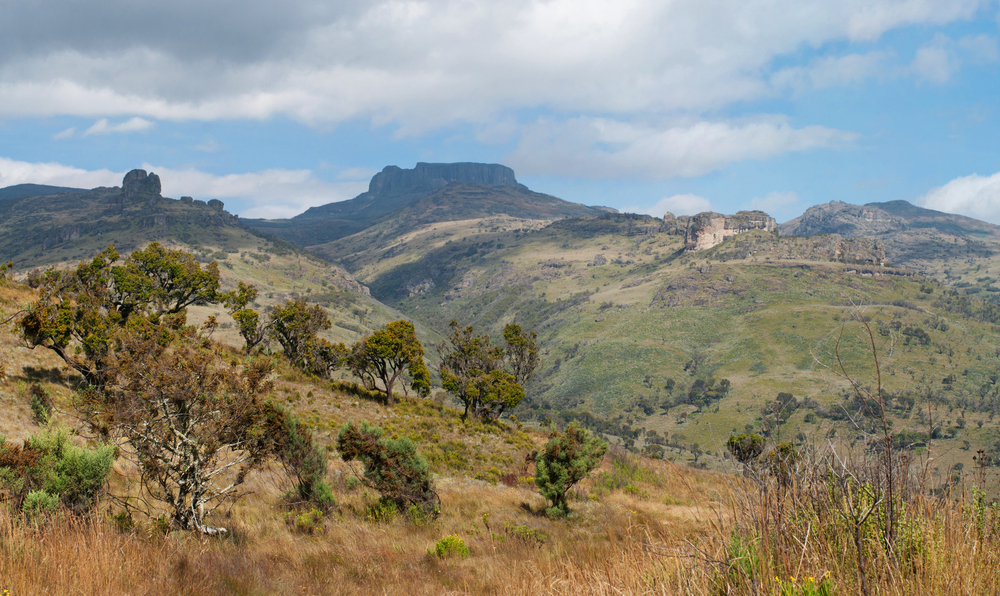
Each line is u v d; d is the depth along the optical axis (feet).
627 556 14.92
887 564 9.21
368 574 27.30
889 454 9.43
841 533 10.34
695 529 12.96
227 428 32.09
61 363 74.54
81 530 20.15
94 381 65.67
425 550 36.29
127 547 20.38
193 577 19.36
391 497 49.26
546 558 23.25
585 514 57.82
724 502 11.84
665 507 60.44
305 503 43.65
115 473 41.83
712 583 11.27
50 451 27.55
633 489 73.15
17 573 15.44
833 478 10.38
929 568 9.41
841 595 9.46
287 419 44.70
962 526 9.52
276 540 34.14
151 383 29.99
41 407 56.34
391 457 50.42
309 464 44.78
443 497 60.29
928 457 9.39
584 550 23.38
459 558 33.42
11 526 18.70
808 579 9.43
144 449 30.32
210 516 38.14
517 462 96.48
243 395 32.91
